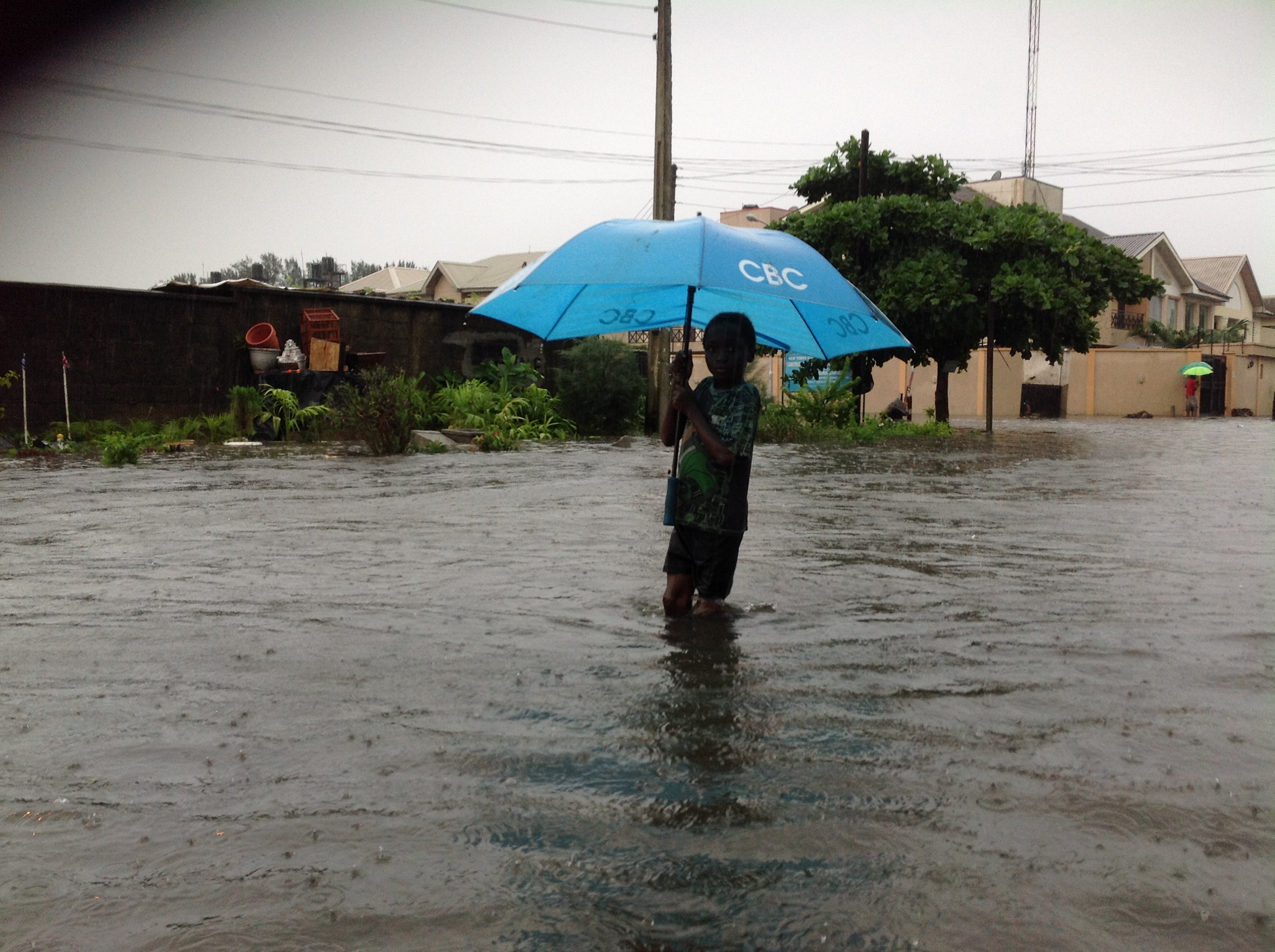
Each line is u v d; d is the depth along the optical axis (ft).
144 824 7.82
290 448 52.08
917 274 69.41
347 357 63.46
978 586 17.29
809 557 20.20
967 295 68.95
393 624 14.25
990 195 147.74
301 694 11.00
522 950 6.14
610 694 11.02
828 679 11.64
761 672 11.91
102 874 7.07
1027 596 16.39
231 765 8.99
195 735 9.74
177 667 12.09
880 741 9.62
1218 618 14.87
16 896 6.77
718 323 14.78
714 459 14.53
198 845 7.47
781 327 15.94
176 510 27.12
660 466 42.11
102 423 55.93
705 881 6.95
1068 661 12.50
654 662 12.32
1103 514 27.30
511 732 9.80
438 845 7.46
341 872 7.07
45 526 24.04
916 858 7.28
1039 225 71.05
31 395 55.21
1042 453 52.29
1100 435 74.43
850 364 76.43
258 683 11.43
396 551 20.49
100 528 23.71
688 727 9.96
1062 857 7.30
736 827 7.75
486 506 28.07
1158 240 153.69
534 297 14.80
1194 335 150.51
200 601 15.75
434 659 12.42
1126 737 9.77
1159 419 123.03
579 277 13.02
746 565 19.26
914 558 20.13
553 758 9.14
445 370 72.33
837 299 13.66
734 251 13.26
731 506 14.66
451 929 6.37
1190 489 34.19
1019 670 12.07
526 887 6.87
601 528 23.80
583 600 15.89
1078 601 16.02
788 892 6.81
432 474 38.09
